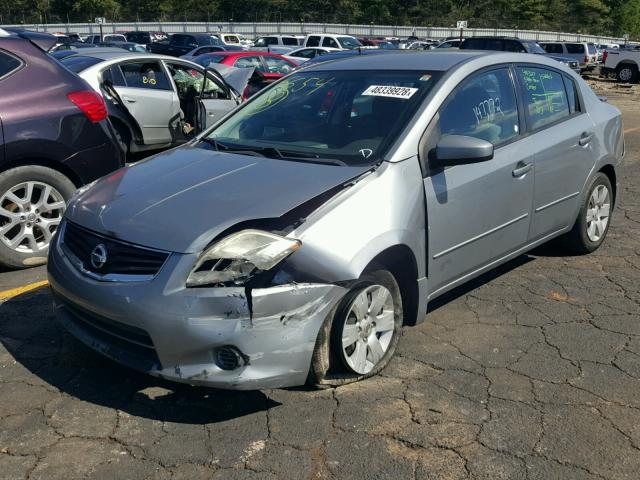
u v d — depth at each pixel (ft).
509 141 14.08
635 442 9.82
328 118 13.39
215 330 9.50
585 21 245.65
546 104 15.60
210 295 9.52
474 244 13.24
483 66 13.97
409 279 12.03
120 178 12.35
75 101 16.88
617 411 10.61
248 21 202.28
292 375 10.00
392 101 12.92
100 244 10.51
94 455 9.47
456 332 13.33
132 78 26.02
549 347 12.74
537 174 14.65
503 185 13.62
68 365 11.93
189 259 9.70
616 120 18.03
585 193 16.79
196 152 13.23
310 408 10.59
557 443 9.78
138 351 10.27
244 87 27.78
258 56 48.67
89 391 11.09
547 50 98.37
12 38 16.49
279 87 15.16
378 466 9.25
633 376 11.69
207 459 9.38
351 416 10.38
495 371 11.80
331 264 10.07
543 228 15.49
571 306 14.67
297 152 12.51
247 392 11.02
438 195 12.05
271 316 9.64
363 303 10.92
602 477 9.07
